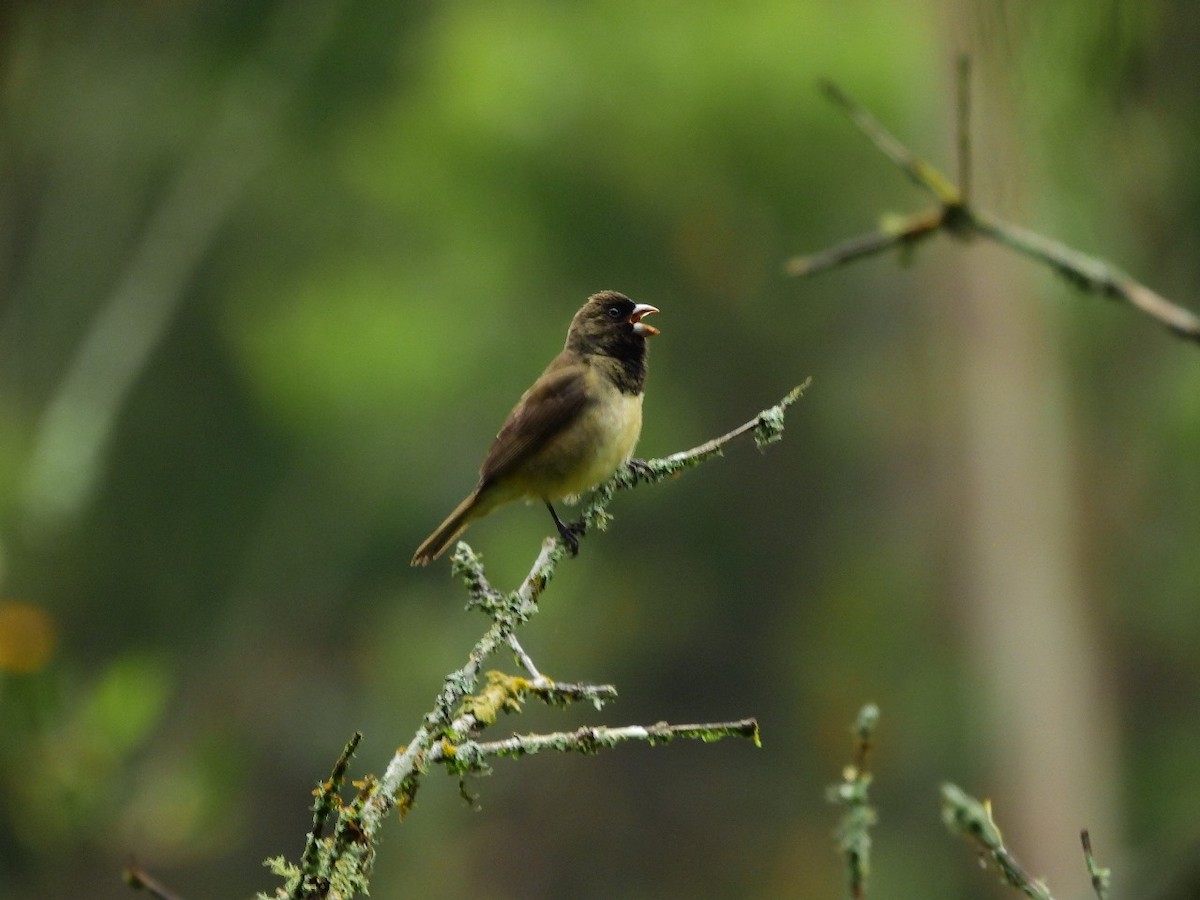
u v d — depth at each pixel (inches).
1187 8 247.6
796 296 754.8
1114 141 243.4
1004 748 721.6
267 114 654.5
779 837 853.8
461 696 161.9
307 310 817.5
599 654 848.3
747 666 877.8
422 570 848.3
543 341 784.9
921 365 772.6
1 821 291.3
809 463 852.0
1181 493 669.9
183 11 576.1
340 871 145.7
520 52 720.3
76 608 777.6
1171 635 711.1
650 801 872.9
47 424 499.5
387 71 773.9
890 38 671.8
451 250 811.4
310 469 851.4
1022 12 230.4
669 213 721.6
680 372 800.9
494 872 823.7
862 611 827.4
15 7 260.8
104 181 755.4
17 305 780.0
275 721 818.2
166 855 281.3
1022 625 721.0
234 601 850.1
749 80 677.9
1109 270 204.7
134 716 253.0
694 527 860.0
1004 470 727.7
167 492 852.6
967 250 684.1
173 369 858.1
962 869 721.0
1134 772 724.7
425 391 795.4
